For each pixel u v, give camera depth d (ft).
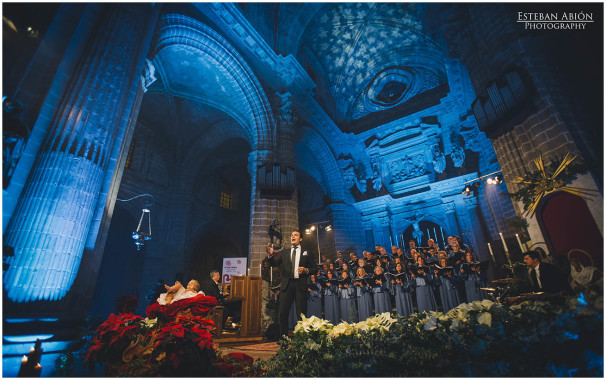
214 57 40.73
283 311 17.63
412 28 57.77
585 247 19.45
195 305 11.94
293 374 9.89
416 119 59.77
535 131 23.76
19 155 16.30
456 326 9.14
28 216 16.17
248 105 45.39
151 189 55.83
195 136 61.82
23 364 12.69
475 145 52.65
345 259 55.52
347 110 68.13
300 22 51.80
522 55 25.55
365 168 65.10
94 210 20.11
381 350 9.44
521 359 8.10
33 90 17.98
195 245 64.23
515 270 20.18
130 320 12.42
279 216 40.57
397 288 28.04
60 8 20.42
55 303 16.26
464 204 52.54
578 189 20.47
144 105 54.54
